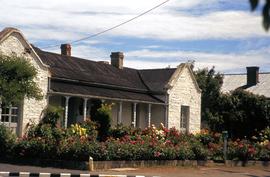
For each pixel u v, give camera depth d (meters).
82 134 19.33
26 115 22.03
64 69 26.94
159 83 32.44
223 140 24.14
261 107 29.86
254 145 24.23
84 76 27.69
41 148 17.22
